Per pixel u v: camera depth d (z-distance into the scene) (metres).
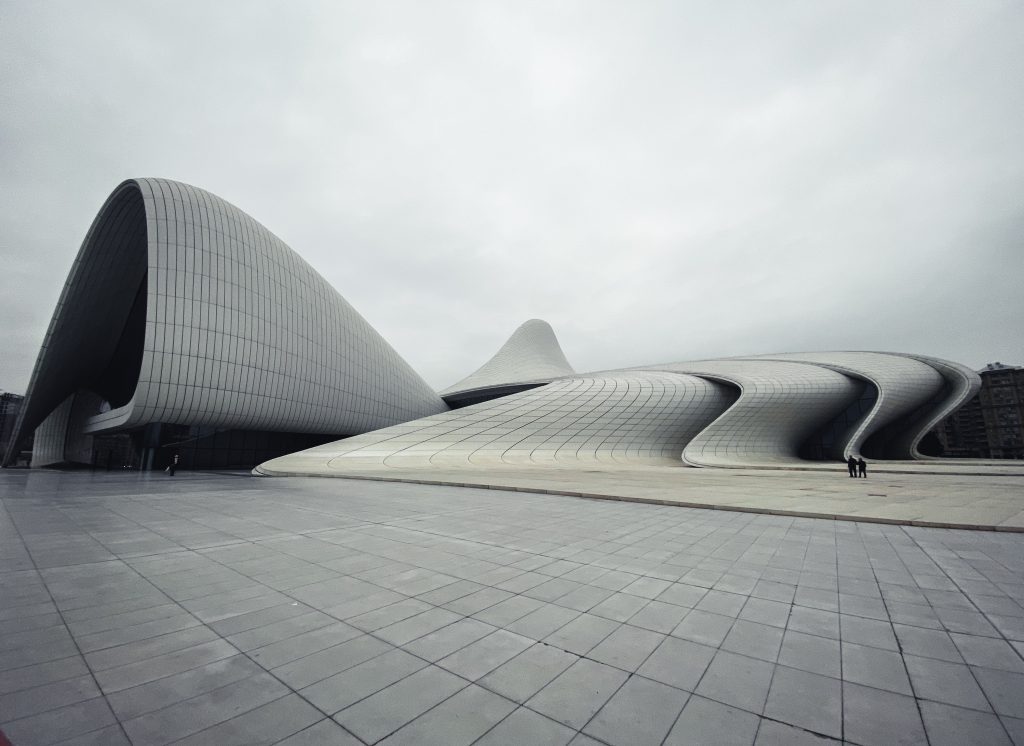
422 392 53.34
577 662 3.42
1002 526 8.21
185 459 31.83
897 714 2.80
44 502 11.84
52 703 2.84
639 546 7.05
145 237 27.80
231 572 5.60
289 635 3.85
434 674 3.24
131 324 32.88
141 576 5.43
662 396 37.03
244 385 27.66
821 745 2.49
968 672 3.32
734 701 2.93
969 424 88.00
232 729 2.61
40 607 4.43
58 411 44.34
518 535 7.79
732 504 11.11
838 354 47.38
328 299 35.78
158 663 3.36
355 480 18.88
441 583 5.22
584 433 34.28
